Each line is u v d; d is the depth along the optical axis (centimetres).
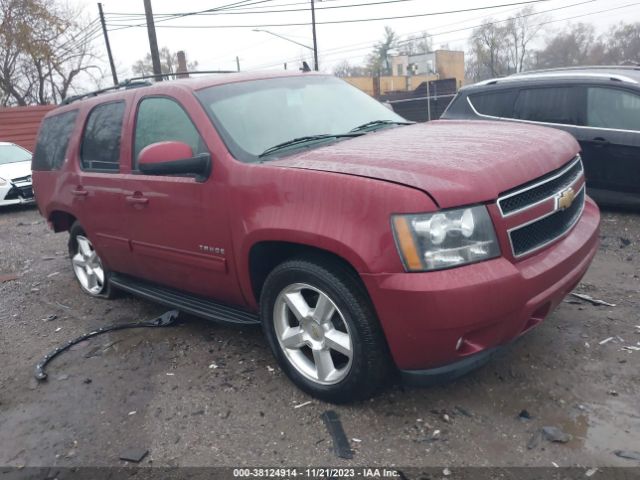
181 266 394
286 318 335
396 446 285
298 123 385
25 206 1220
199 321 468
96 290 553
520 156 298
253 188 322
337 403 323
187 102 376
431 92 2538
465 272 263
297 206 300
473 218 266
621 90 636
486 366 347
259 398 341
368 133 382
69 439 324
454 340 269
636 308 411
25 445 324
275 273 324
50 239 874
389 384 337
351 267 293
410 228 262
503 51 5219
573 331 382
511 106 720
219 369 381
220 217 345
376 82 3841
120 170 430
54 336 476
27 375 408
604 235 594
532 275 280
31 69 3219
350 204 279
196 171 347
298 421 315
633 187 634
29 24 2941
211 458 292
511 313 274
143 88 424
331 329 311
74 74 3375
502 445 279
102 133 459
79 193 479
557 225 312
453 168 277
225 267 356
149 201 396
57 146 527
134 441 313
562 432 283
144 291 461
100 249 488
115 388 374
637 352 349
